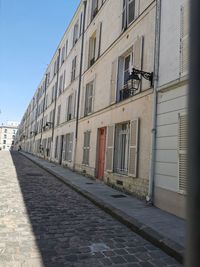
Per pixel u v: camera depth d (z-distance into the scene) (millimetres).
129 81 9672
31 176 14633
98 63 14430
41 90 40781
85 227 5918
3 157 32062
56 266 3975
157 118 8000
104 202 8055
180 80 6934
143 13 9555
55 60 30062
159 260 4352
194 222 1500
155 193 7793
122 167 10766
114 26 12516
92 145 14195
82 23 18906
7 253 4355
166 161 7383
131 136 9438
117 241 5137
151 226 5730
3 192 9414
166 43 7855
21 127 79125
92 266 4027
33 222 6062
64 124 22062
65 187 11609
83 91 17109
